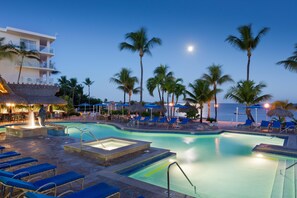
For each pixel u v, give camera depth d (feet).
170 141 43.86
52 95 57.82
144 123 64.39
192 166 26.68
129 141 31.30
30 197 9.79
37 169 16.24
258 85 66.90
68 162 22.95
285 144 36.96
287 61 53.06
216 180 21.97
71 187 16.21
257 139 46.19
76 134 52.49
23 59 94.94
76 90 152.46
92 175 18.92
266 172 24.41
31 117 47.93
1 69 90.48
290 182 19.19
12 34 95.20
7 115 66.80
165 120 63.98
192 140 45.01
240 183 21.13
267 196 18.25
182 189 19.53
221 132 52.37
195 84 77.97
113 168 21.12
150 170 24.53
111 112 94.17
